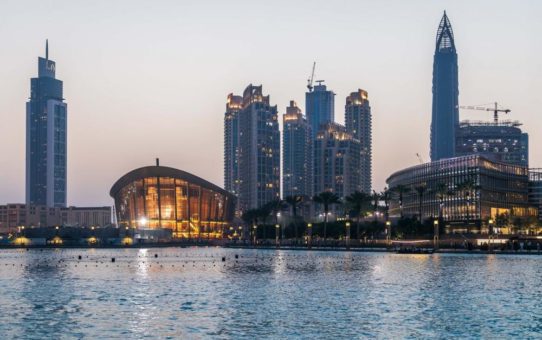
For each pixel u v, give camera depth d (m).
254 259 158.25
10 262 152.12
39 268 127.69
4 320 55.72
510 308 61.59
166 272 113.00
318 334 48.84
